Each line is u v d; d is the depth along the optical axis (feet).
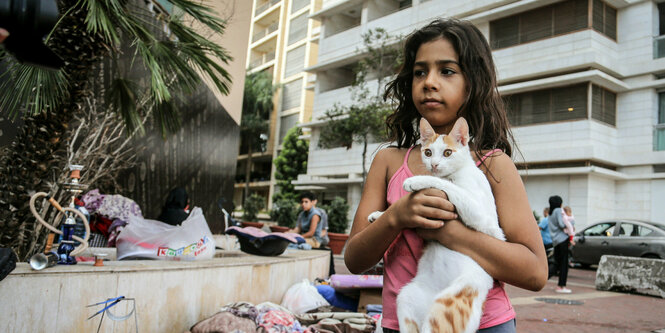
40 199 11.65
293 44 122.93
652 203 51.96
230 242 24.59
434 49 4.28
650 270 24.56
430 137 4.42
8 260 6.87
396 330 3.83
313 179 82.28
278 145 122.72
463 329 3.42
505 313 3.68
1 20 2.86
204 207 32.78
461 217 3.66
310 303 13.30
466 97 4.29
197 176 30.83
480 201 3.75
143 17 19.65
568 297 22.72
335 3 80.38
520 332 13.99
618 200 54.54
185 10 13.82
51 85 10.27
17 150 11.21
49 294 7.43
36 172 11.18
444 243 3.65
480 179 3.97
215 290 10.69
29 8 2.88
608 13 55.06
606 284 26.40
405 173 4.35
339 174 77.77
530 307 18.93
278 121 123.24
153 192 23.38
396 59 50.21
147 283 8.87
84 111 15.52
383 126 50.70
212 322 9.45
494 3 59.36
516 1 58.13
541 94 55.42
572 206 52.65
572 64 52.37
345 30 80.43
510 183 3.94
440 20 4.66
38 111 10.11
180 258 11.34
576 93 52.85
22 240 11.43
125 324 8.44
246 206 79.25
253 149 127.13
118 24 12.43
